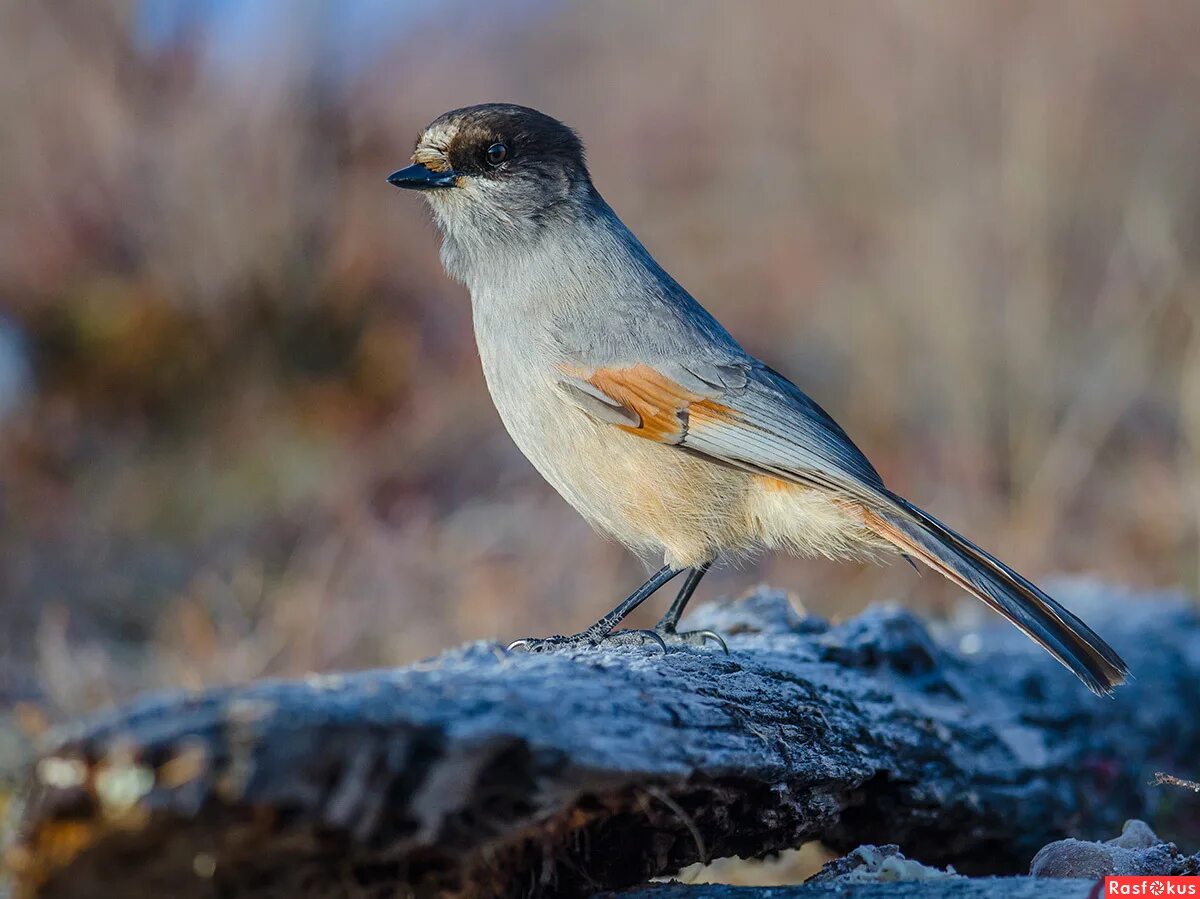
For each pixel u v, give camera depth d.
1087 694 8.14
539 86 21.47
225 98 17.80
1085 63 18.12
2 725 9.98
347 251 17.19
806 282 18.02
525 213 7.84
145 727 3.97
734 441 7.44
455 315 17.05
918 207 16.64
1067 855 5.46
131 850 4.06
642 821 5.05
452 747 4.15
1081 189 17.42
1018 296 15.07
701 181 19.77
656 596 11.87
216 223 17.08
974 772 6.92
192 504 14.30
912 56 18.44
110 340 16.31
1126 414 15.13
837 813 6.08
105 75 17.50
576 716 4.61
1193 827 8.24
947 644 8.79
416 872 4.46
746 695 5.64
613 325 7.65
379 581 11.89
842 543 7.50
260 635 11.49
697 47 21.23
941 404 15.15
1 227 17.20
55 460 14.98
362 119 18.09
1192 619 9.60
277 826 4.09
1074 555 13.20
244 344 16.55
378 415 15.45
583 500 7.84
